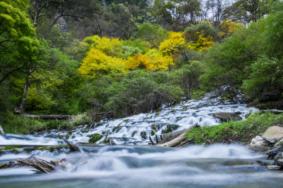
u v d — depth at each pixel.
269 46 12.01
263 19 17.17
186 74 22.91
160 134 12.67
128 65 28.00
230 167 6.27
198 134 9.67
